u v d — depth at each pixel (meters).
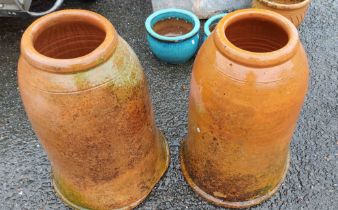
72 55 1.62
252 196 1.81
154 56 2.50
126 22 2.73
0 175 1.98
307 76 1.45
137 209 1.85
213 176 1.75
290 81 1.35
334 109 2.22
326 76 2.39
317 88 2.32
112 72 1.35
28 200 1.90
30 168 2.00
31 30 1.39
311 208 1.85
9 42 2.61
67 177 1.70
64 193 1.83
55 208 1.87
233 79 1.34
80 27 1.50
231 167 1.65
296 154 2.03
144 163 1.74
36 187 1.94
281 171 1.85
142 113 1.55
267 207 1.85
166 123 2.16
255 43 1.62
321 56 2.51
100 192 1.72
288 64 1.33
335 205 1.85
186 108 2.23
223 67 1.36
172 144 2.07
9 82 2.38
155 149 1.81
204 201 1.87
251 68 1.31
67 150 1.49
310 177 1.94
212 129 1.53
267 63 1.29
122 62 1.40
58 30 1.49
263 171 1.69
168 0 2.69
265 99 1.35
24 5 2.29
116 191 1.74
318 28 2.69
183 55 2.32
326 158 2.01
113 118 1.42
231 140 1.51
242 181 1.71
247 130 1.44
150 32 2.26
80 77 1.29
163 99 2.28
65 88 1.30
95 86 1.32
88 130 1.41
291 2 2.65
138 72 1.49
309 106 2.23
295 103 1.42
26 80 1.35
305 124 2.15
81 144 1.46
